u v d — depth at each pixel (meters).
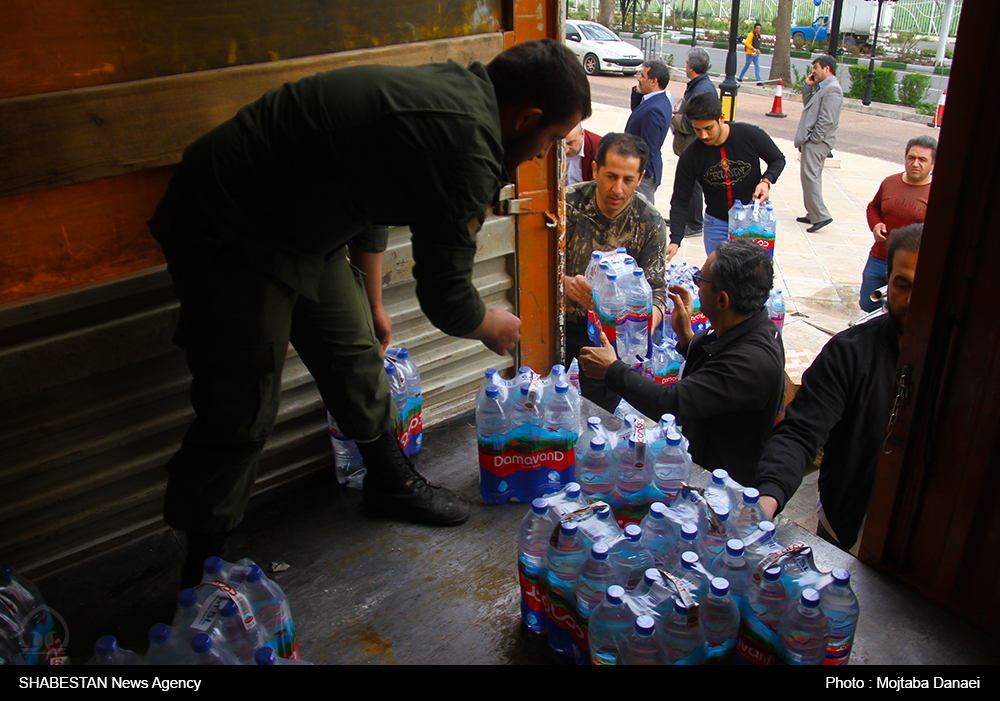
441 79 1.59
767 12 34.91
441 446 2.81
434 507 2.35
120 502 2.25
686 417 2.36
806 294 6.54
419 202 1.59
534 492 2.44
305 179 1.61
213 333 1.73
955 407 1.78
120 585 2.16
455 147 1.53
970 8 1.55
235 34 2.05
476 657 1.86
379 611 2.03
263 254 1.68
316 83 1.61
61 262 1.98
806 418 2.23
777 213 9.04
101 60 1.89
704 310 2.48
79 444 2.12
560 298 3.08
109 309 2.07
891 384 2.23
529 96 1.66
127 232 2.07
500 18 2.58
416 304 2.73
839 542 2.52
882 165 11.45
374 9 2.28
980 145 1.59
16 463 2.03
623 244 3.54
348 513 2.44
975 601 1.85
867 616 1.91
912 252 2.07
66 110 1.85
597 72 21.89
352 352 2.15
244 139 1.60
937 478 1.86
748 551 1.69
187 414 2.29
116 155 1.96
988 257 1.64
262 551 2.28
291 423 2.55
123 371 2.14
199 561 2.02
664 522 1.77
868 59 24.56
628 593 1.58
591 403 2.85
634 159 3.28
